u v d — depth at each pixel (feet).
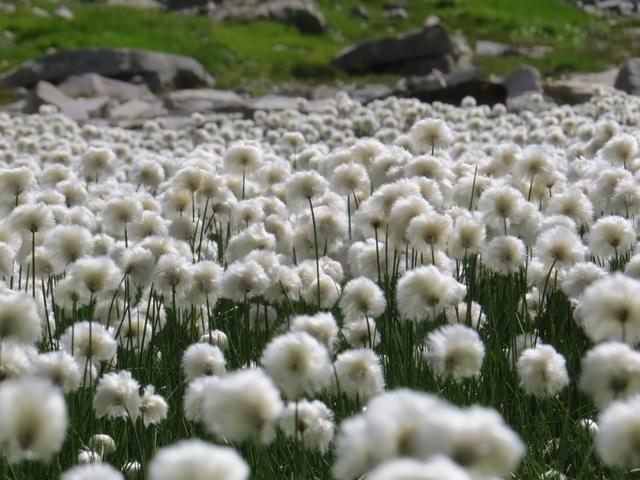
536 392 9.54
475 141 35.96
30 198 16.07
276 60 101.76
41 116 44.27
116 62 77.71
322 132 38.83
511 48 102.94
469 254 14.24
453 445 4.38
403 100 46.44
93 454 9.53
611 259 14.71
